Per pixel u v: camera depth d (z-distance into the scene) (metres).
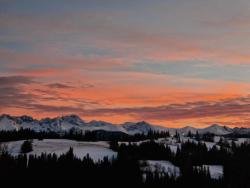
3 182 199.38
